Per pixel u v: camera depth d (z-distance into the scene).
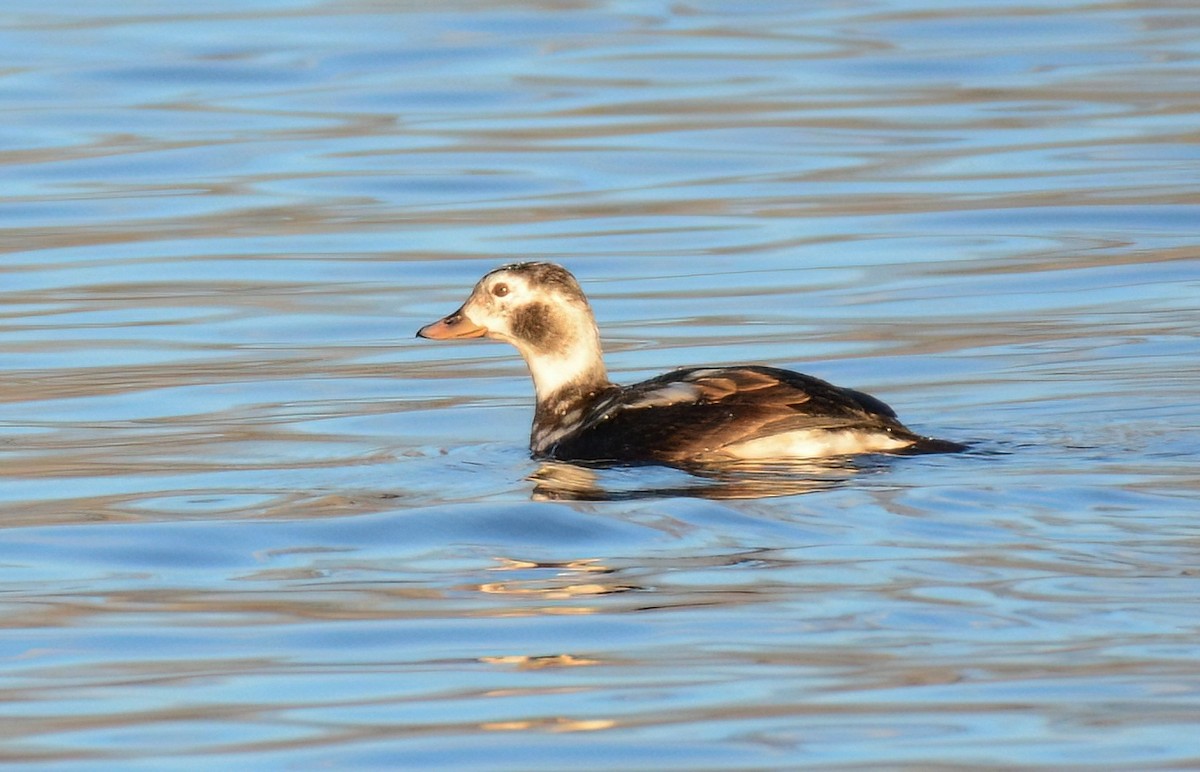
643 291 20.53
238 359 18.11
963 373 16.61
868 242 22.28
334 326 19.38
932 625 10.12
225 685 9.71
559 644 10.12
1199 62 32.09
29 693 9.66
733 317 19.30
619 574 11.17
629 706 9.23
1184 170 25.23
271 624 10.62
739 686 9.43
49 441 15.25
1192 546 11.15
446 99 30.69
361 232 23.31
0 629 10.66
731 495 12.38
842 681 9.45
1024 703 9.09
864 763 8.50
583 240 22.73
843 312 19.31
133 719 9.27
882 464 12.90
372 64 33.25
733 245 22.34
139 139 28.31
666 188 25.27
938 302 19.56
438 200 24.86
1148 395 15.35
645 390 13.77
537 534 12.04
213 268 21.75
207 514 12.90
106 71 32.69
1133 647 9.69
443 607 10.79
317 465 14.29
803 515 11.91
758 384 13.44
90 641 10.43
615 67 32.72
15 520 12.90
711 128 28.44
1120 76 31.31
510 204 24.61
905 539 11.45
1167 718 8.87
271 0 39.12
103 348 18.55
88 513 13.04
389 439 15.16
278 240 22.97
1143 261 20.95
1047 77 31.44
